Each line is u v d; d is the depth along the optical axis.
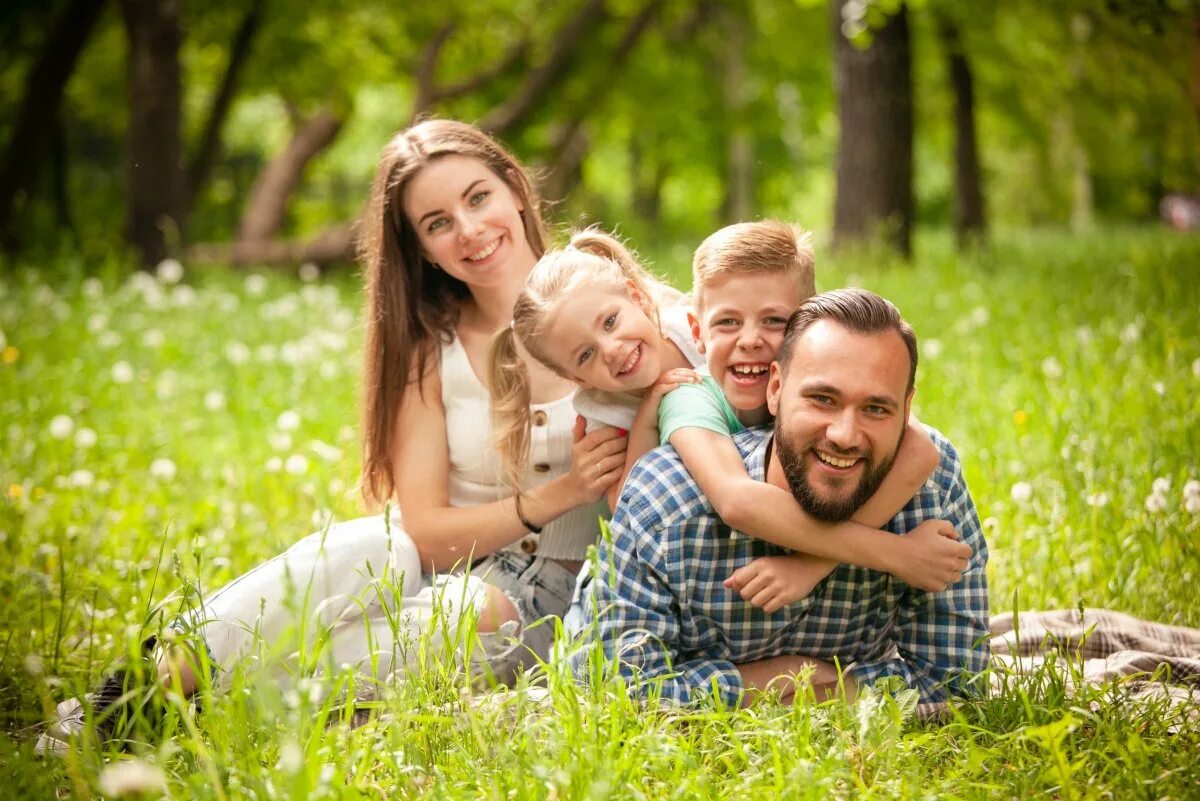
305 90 20.16
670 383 3.16
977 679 3.02
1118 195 31.09
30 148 15.10
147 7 14.52
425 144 3.64
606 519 3.56
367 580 3.25
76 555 4.47
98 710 2.99
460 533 3.49
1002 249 15.62
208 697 2.65
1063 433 5.10
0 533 4.68
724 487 2.86
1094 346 6.73
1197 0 8.25
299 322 10.45
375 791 2.50
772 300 2.99
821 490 2.73
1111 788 2.53
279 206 19.34
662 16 21.61
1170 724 2.83
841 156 13.60
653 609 3.02
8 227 15.21
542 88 18.77
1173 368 5.74
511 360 3.47
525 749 2.58
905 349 2.69
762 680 3.04
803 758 2.55
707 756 2.68
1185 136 18.11
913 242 13.56
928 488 2.95
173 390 7.80
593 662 2.77
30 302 10.55
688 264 14.37
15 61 18.11
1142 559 4.11
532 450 3.51
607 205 28.28
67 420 5.80
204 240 23.09
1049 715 2.86
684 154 26.22
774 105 23.92
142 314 10.55
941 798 2.44
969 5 15.92
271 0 18.11
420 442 3.64
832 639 3.07
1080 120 19.77
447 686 2.88
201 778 2.40
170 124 14.64
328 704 2.59
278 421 6.96
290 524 4.93
